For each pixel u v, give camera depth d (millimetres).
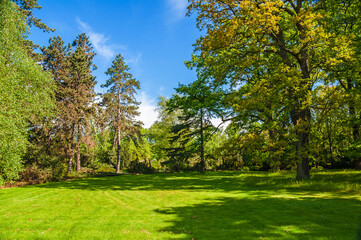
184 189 16203
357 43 14523
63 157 30203
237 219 7059
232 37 14656
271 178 18234
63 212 9008
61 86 31094
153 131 43188
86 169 32969
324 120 14055
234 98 15000
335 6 16234
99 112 34031
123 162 44500
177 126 33688
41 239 5770
